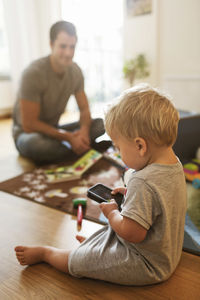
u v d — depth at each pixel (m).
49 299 0.68
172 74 3.36
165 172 0.61
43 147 1.64
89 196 1.00
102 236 0.77
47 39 3.78
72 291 0.71
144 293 0.69
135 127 0.60
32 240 0.92
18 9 3.43
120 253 0.68
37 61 1.64
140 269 0.66
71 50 1.55
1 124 3.12
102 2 3.95
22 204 1.17
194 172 1.37
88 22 4.01
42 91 1.64
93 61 4.38
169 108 0.61
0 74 3.43
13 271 0.79
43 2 3.65
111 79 4.70
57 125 1.95
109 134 0.67
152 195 0.59
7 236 0.95
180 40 3.19
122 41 3.69
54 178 1.39
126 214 0.60
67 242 0.91
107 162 1.65
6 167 1.67
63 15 3.72
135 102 0.61
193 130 1.60
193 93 3.17
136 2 3.40
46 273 0.77
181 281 0.73
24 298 0.69
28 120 1.62
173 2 3.13
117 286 0.72
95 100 4.61
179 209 0.65
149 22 3.37
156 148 0.62
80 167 1.50
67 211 1.09
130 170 0.88
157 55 3.41
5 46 3.42
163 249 0.65
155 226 0.63
